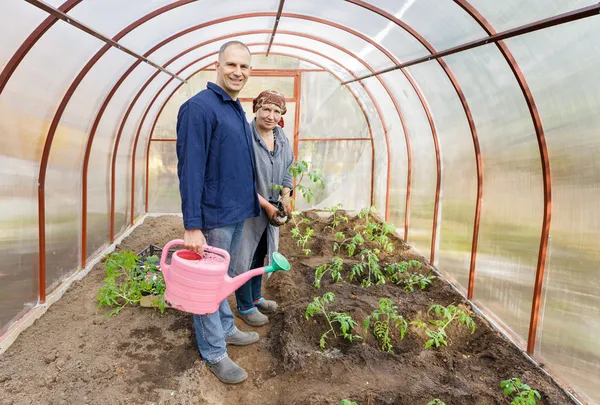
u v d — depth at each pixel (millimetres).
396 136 7203
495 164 4164
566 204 3152
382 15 4449
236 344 3346
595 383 2842
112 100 5348
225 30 5766
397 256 5906
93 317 3750
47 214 4062
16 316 3547
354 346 3447
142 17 4020
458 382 3012
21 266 3604
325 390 2875
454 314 3723
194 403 2672
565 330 3129
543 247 3357
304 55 7730
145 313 3812
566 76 2957
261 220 3354
